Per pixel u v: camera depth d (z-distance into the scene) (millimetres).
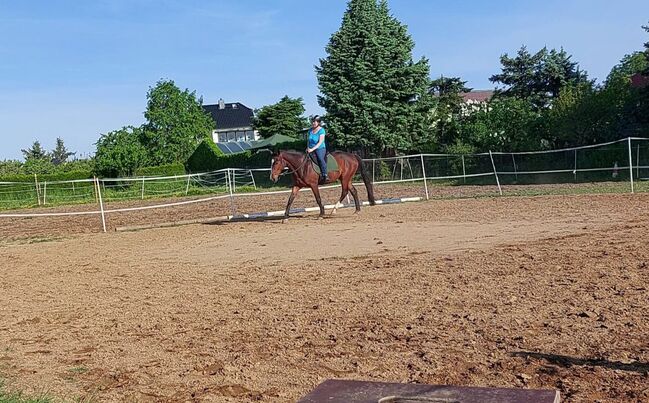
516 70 50875
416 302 7527
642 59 55281
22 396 5117
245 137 93000
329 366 5547
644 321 6195
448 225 14422
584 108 31859
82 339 6914
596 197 19031
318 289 8648
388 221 16062
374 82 39938
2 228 21875
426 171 36594
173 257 12500
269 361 5785
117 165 42750
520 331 6152
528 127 34000
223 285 9391
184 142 56438
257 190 36125
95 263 12289
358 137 39938
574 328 6129
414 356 5648
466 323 6535
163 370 5746
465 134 36281
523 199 20156
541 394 2820
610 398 4496
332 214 18531
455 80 49250
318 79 41938
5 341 6957
